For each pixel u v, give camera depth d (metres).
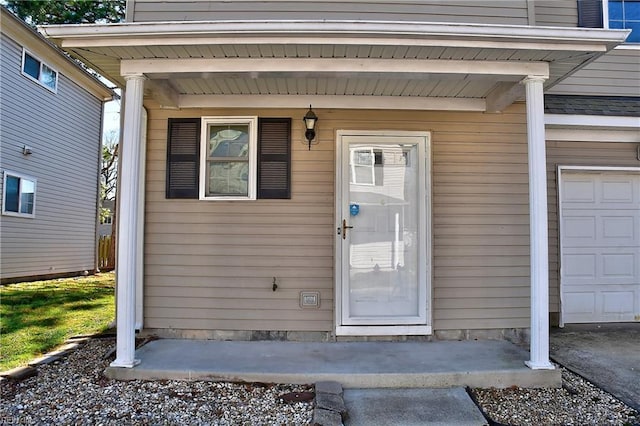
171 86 4.44
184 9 4.30
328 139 4.77
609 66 5.87
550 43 3.49
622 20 5.92
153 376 3.64
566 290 5.63
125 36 3.42
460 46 3.48
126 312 3.68
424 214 4.74
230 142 4.81
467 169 4.82
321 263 4.69
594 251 5.69
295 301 4.67
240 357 4.01
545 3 5.56
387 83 4.33
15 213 9.49
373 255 4.73
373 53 3.63
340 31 3.34
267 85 4.43
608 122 5.19
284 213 4.71
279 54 3.65
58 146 10.97
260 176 4.73
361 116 4.79
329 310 4.66
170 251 4.69
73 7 10.55
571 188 5.72
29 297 7.75
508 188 4.84
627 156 5.70
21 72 9.47
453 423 3.02
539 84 3.80
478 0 4.40
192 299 4.68
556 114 5.11
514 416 3.13
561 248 5.61
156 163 4.75
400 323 4.65
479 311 4.74
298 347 4.36
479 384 3.62
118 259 3.87
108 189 24.08
